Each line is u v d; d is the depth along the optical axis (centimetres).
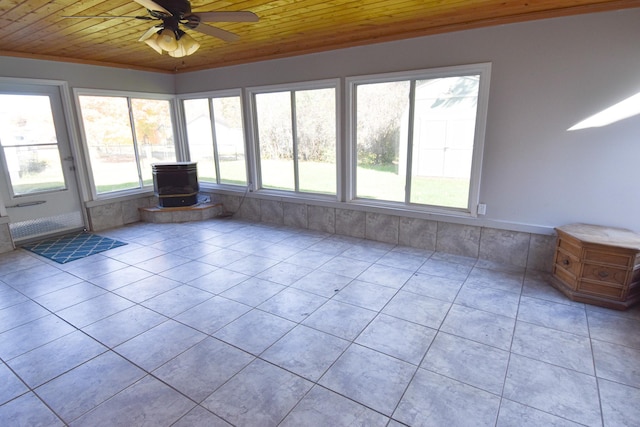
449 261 373
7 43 382
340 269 357
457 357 220
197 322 264
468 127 370
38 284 331
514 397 186
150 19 235
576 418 172
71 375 208
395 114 411
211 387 197
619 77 287
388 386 196
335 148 457
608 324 252
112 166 532
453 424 170
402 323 258
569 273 295
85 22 312
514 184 347
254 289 317
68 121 473
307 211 498
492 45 331
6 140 424
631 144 292
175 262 384
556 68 308
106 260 392
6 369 214
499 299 291
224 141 571
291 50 448
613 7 277
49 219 471
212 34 265
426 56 366
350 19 323
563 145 318
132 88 535
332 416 176
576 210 324
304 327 255
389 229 432
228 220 559
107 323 264
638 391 189
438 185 399
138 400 188
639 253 259
